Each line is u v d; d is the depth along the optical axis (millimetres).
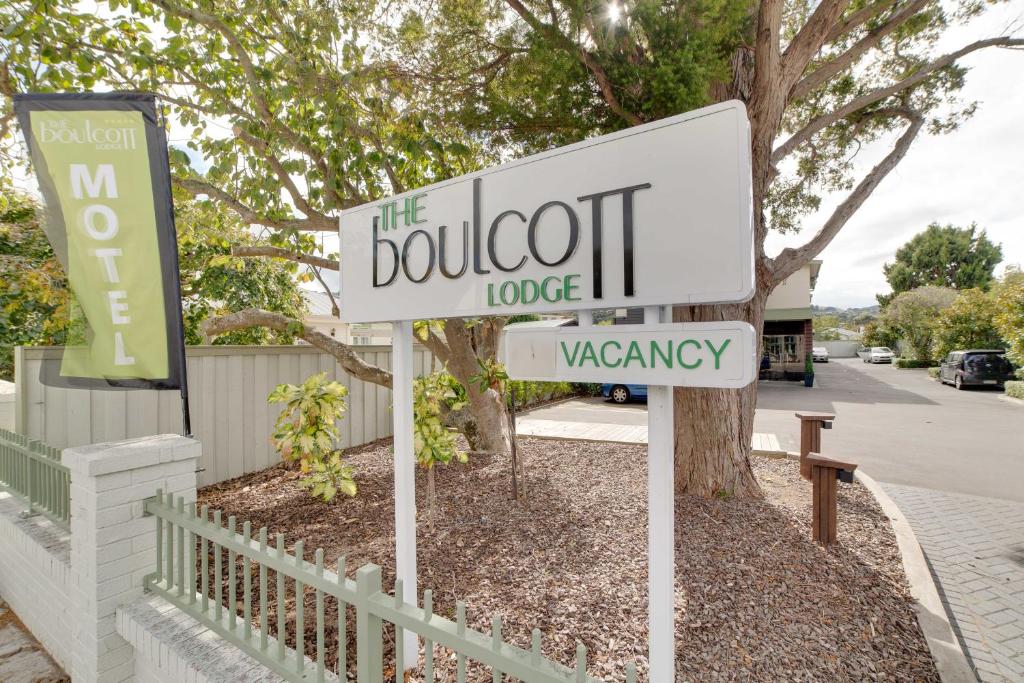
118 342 2840
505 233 2021
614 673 2117
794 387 16797
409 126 4621
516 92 4109
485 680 2166
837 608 2666
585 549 3346
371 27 4250
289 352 6117
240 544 1896
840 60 4520
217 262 5562
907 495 5199
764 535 3600
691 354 1502
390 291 2471
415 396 4023
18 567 3102
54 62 3975
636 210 1675
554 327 1851
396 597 1453
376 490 4855
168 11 3748
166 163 2881
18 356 4027
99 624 2230
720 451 4469
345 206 4977
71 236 2818
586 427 8445
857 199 4547
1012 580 3314
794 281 17625
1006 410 11156
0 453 3672
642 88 3486
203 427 5203
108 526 2256
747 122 1475
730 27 3395
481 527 3805
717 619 2555
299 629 1705
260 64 4730
